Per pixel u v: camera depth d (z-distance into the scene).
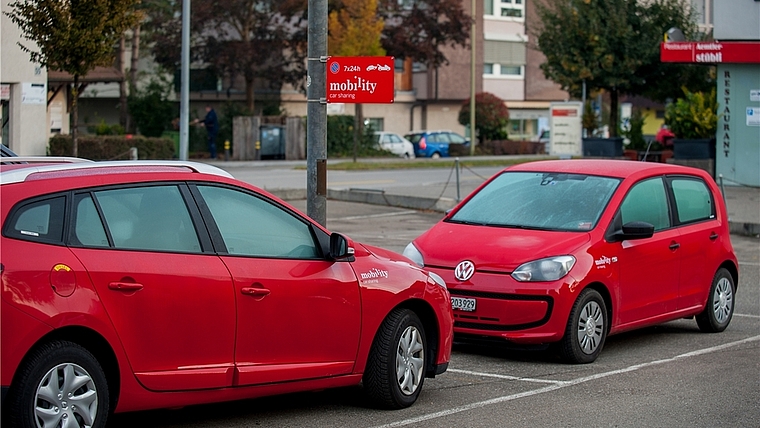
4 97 22.61
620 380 8.89
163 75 49.47
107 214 6.09
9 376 5.42
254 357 6.70
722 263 11.52
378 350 7.52
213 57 45.78
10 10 22.38
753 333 11.49
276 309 6.78
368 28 41.75
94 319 5.79
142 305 6.05
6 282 5.44
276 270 6.84
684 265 10.80
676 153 28.61
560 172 10.85
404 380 7.68
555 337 9.23
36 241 5.69
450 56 57.53
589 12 32.69
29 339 5.49
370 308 7.42
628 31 32.12
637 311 10.14
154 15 46.25
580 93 34.91
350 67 10.98
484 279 9.36
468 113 55.47
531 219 10.17
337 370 7.25
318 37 10.90
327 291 7.11
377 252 7.86
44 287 5.60
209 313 6.39
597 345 9.63
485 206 10.64
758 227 20.66
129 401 6.05
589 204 10.16
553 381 8.80
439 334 8.03
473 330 9.41
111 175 6.21
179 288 6.23
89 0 18.08
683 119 28.52
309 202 11.00
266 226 6.96
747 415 7.72
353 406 7.79
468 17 49.22
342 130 48.19
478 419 7.45
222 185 6.78
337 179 31.50
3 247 5.53
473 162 40.75
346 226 21.08
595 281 9.50
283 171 34.59
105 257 5.95
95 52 18.39
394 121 57.38
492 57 60.28
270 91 51.00
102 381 5.86
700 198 11.45
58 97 34.97
